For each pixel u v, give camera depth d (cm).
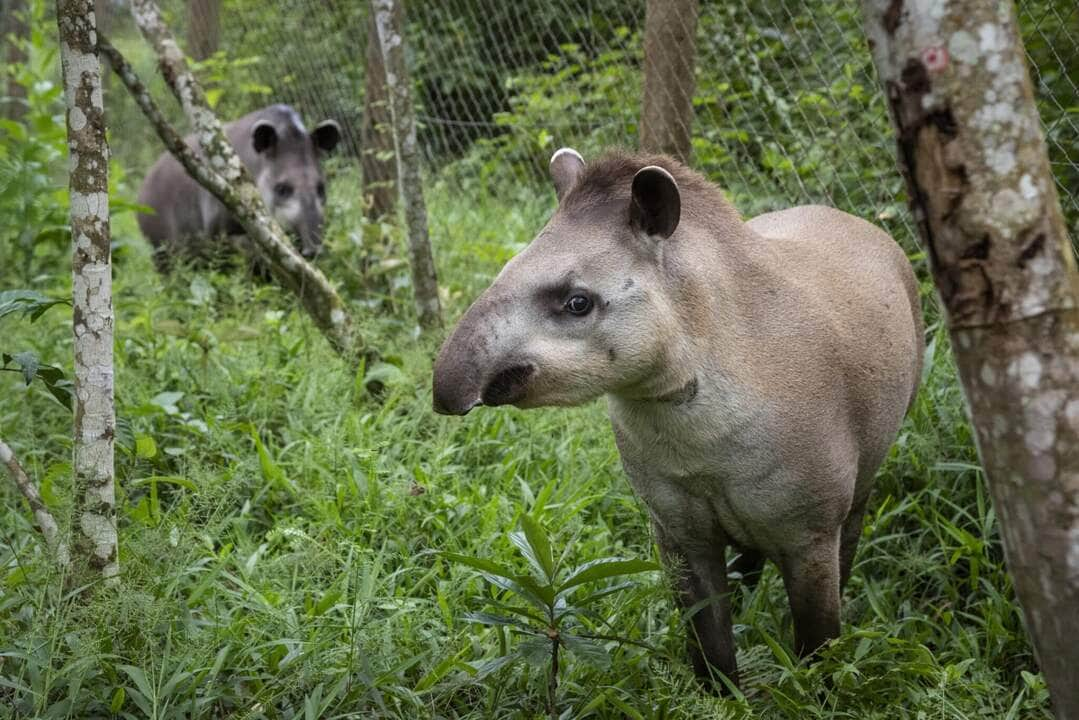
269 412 455
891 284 339
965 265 181
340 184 889
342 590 319
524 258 269
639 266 268
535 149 714
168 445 424
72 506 279
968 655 321
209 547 329
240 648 295
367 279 606
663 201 265
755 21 557
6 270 679
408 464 416
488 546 349
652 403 279
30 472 402
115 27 1033
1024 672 298
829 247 332
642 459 294
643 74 514
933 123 178
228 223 700
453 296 572
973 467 364
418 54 871
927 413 392
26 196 655
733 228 294
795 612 307
